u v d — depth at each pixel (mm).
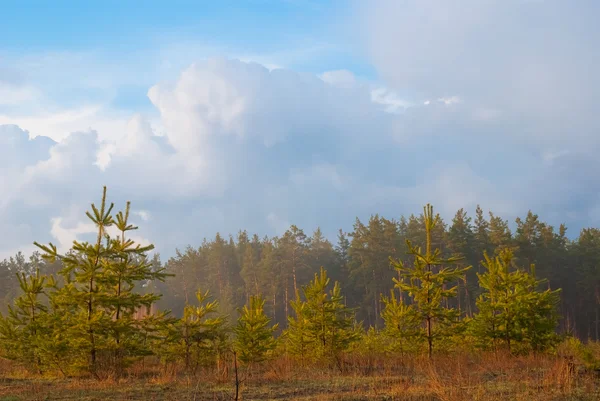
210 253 82875
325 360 18109
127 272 16516
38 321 17812
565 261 62750
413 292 19344
